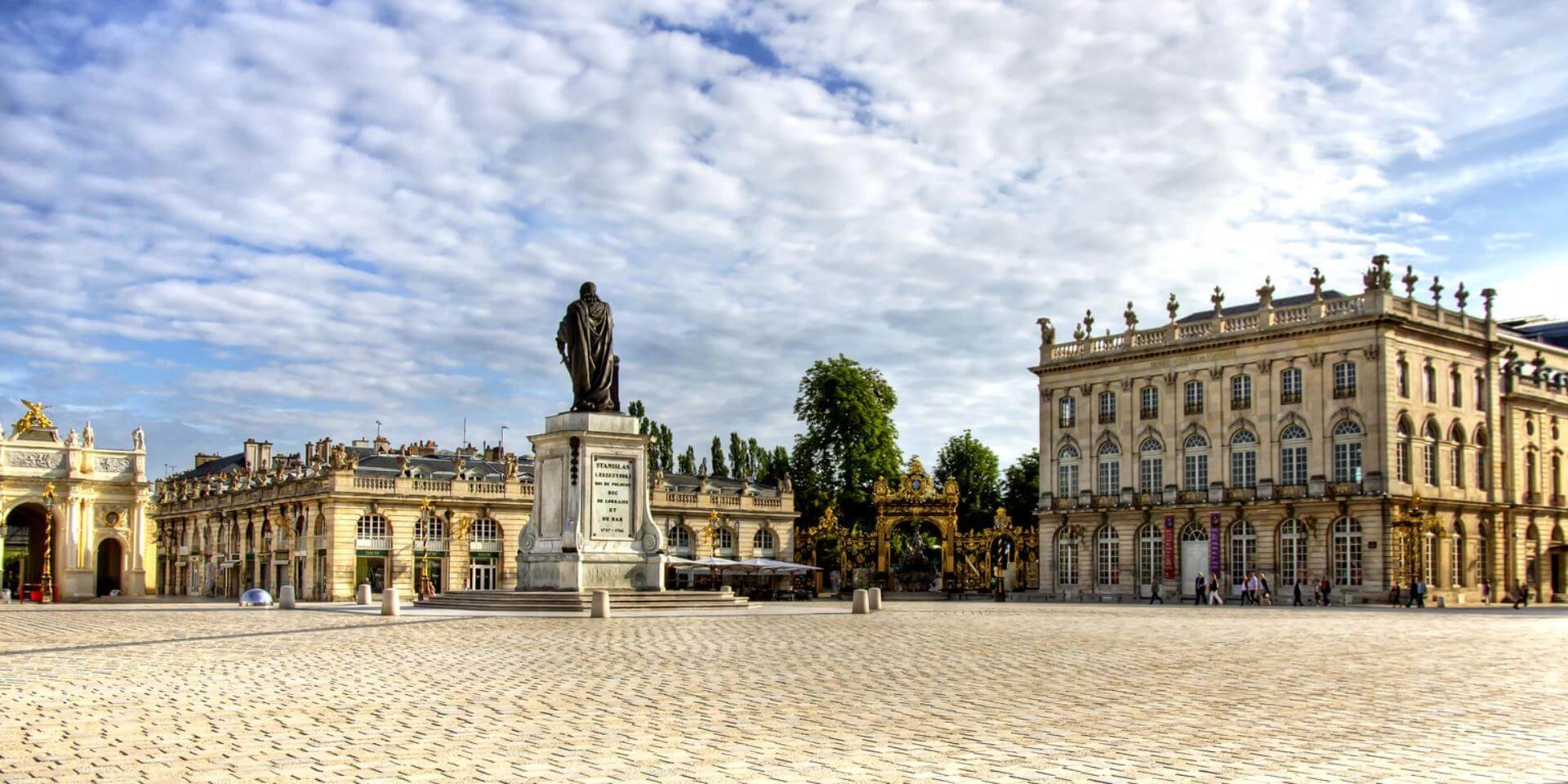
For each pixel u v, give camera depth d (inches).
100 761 544.1
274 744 587.5
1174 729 643.5
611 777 514.9
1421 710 721.0
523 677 871.1
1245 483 3324.3
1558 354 3816.4
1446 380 3270.2
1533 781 511.5
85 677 871.1
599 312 1808.6
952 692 800.3
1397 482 3078.2
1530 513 3486.7
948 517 3659.0
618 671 912.3
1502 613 2364.7
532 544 1796.3
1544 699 780.0
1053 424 3779.5
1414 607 2847.0
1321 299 3191.4
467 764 539.5
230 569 4163.4
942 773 525.7
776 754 567.2
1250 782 506.6
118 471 4138.8
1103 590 3602.4
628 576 1769.2
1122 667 986.1
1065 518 3695.9
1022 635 1398.9
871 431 4261.8
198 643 1187.9
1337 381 3157.0
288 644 1169.4
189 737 606.9
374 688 805.9
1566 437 3690.9
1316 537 3157.0
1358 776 520.7
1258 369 3307.1
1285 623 1788.9
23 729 627.5
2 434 3966.5
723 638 1257.4
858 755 565.9
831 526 3767.2
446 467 3905.0
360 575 3437.5
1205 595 3154.5
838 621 1638.8
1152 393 3550.7
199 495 4576.8
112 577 4291.3
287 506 3688.5
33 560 4318.4
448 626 1414.9
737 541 3939.5
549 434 1786.4
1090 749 583.2
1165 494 3459.6
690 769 530.6
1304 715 698.2
